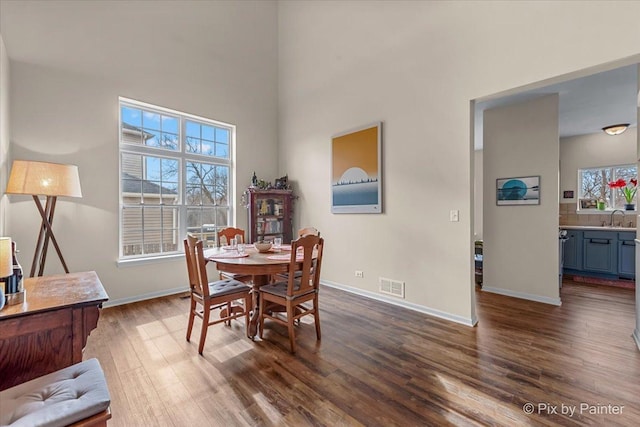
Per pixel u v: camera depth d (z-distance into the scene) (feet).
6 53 8.89
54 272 9.93
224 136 14.94
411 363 6.96
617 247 14.35
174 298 11.99
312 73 14.60
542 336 8.36
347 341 8.14
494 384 6.11
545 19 7.72
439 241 9.95
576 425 4.96
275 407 5.46
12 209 9.23
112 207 11.09
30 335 4.18
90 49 10.62
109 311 10.47
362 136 12.22
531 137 11.98
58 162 9.97
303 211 15.34
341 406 5.48
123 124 11.70
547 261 11.53
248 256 8.83
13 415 3.26
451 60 9.52
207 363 6.98
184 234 13.35
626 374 6.39
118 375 6.47
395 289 11.23
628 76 9.96
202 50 13.65
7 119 8.84
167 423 5.06
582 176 17.63
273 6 16.35
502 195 12.67
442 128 9.80
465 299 9.34
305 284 8.02
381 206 11.60
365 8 12.07
